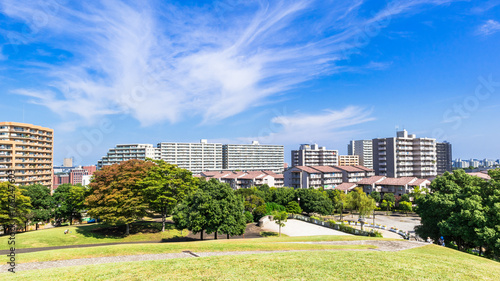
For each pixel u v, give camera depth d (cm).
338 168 11531
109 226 5369
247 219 6581
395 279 1555
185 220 4572
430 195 3966
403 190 8856
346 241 3291
